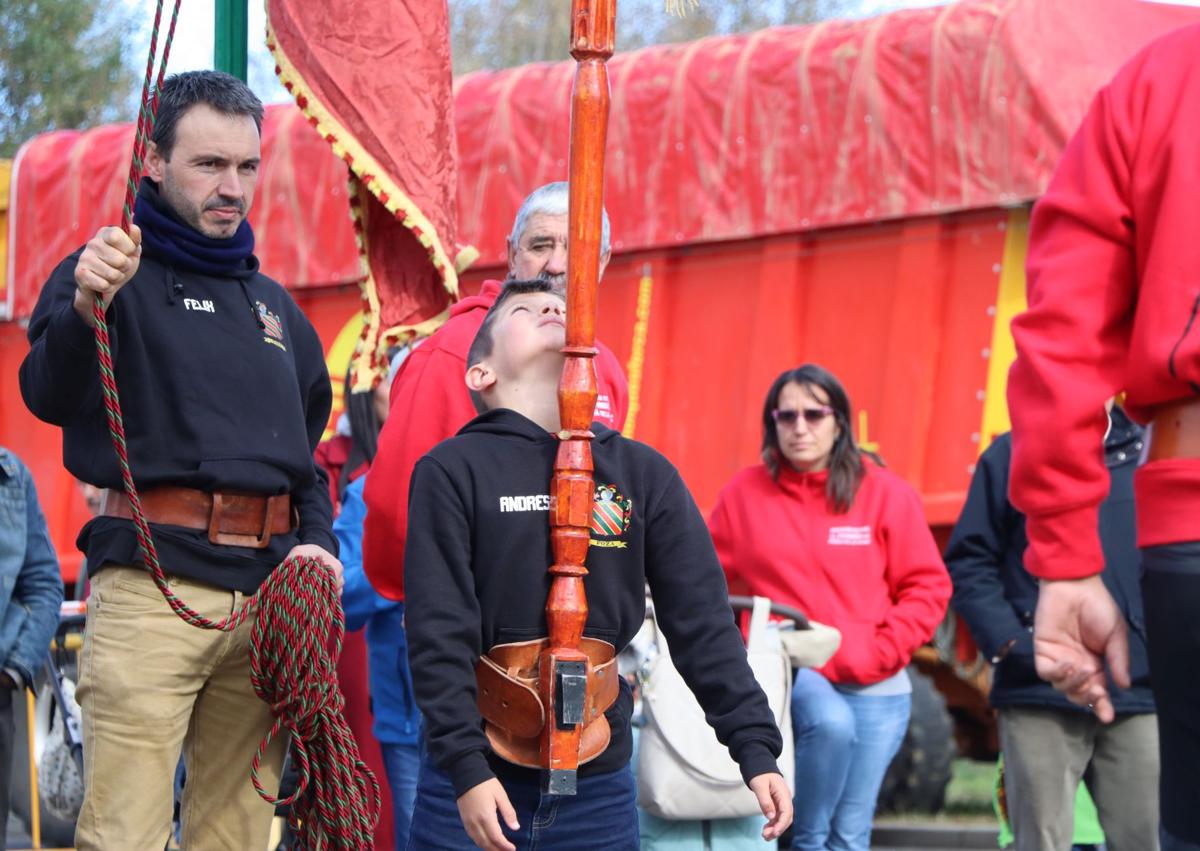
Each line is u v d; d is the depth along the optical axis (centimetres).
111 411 389
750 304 938
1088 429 358
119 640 423
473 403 419
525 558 352
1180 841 346
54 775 827
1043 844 635
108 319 414
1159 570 342
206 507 431
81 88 2398
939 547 909
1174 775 346
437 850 363
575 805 357
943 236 893
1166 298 338
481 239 992
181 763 638
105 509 436
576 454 347
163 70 376
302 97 543
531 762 351
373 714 654
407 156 544
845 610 726
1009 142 859
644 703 564
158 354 428
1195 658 337
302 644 411
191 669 429
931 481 896
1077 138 367
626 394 523
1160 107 348
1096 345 356
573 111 342
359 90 543
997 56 861
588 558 354
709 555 369
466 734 339
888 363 904
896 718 733
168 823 434
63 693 854
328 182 1038
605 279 977
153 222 436
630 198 958
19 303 1142
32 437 1149
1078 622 373
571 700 339
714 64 941
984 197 864
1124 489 635
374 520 462
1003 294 881
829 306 921
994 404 883
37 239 1139
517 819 345
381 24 544
